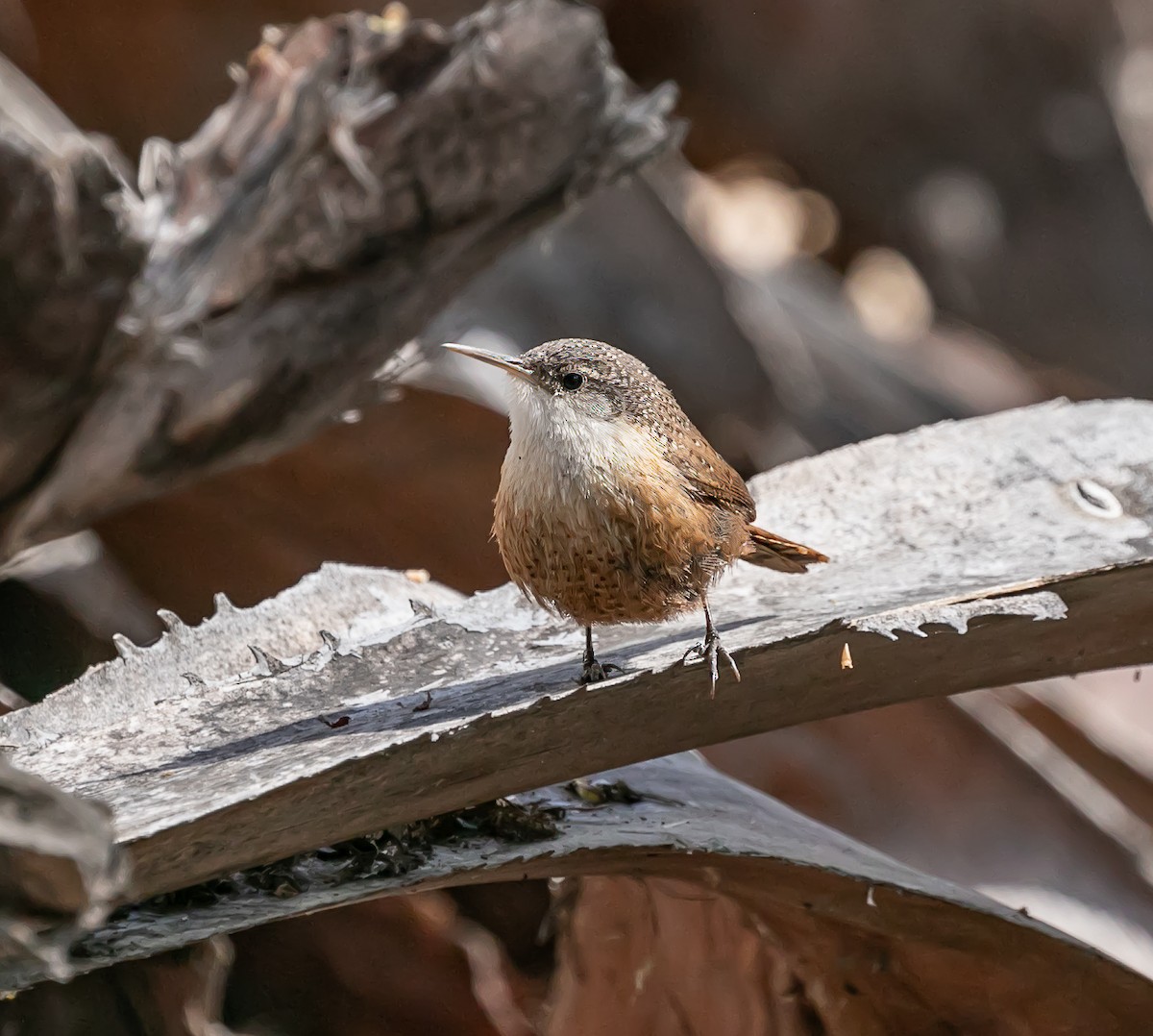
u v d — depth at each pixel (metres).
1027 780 6.34
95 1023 5.95
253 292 6.02
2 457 5.96
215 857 5.89
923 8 10.56
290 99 6.03
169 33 6.44
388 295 6.04
